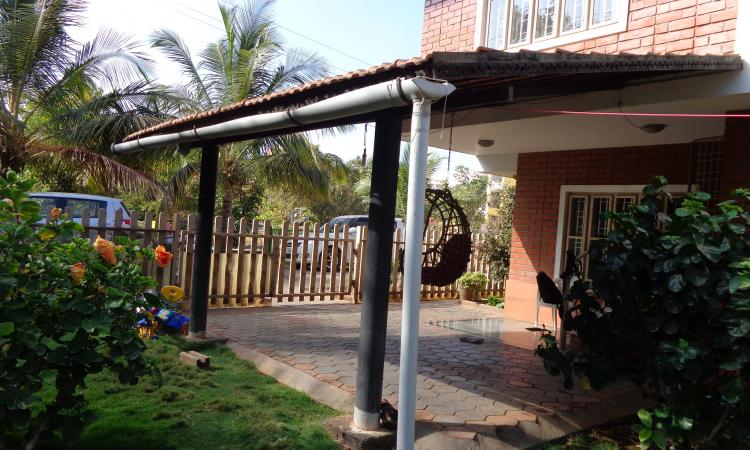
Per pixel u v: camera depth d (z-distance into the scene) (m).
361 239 11.05
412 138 3.29
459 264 5.53
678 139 7.53
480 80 4.29
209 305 9.38
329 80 3.85
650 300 4.04
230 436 4.00
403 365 3.39
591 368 4.34
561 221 9.20
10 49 10.70
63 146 11.50
